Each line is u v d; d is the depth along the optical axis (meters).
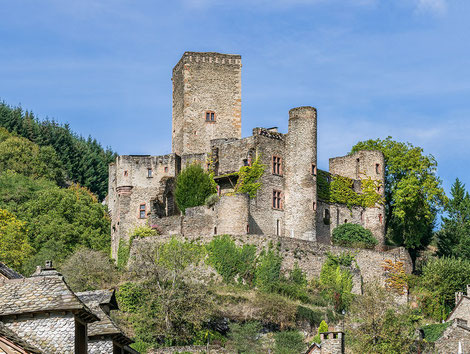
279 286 77.81
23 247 83.50
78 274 75.12
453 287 86.75
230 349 67.62
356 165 98.38
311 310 74.81
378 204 96.81
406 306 82.56
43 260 81.44
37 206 98.12
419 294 86.50
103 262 78.31
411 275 89.06
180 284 69.81
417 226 99.94
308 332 73.50
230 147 91.19
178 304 67.12
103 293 40.09
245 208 83.81
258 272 79.62
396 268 88.31
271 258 80.31
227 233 82.94
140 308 68.31
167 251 80.25
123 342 37.84
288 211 89.75
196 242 81.44
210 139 99.19
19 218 96.44
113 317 66.38
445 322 76.56
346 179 95.69
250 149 89.00
